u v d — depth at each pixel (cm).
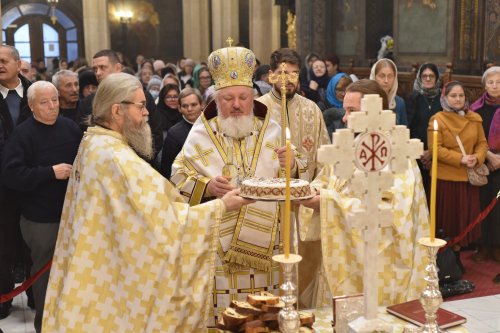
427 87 582
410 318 235
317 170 413
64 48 2664
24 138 407
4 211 459
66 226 286
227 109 316
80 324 261
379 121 195
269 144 322
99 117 274
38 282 418
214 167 316
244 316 224
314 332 221
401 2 1155
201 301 271
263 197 258
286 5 1780
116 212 260
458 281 501
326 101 612
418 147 200
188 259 267
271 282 311
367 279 199
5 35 2606
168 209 263
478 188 556
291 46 1788
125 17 2538
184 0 2317
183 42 2575
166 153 469
